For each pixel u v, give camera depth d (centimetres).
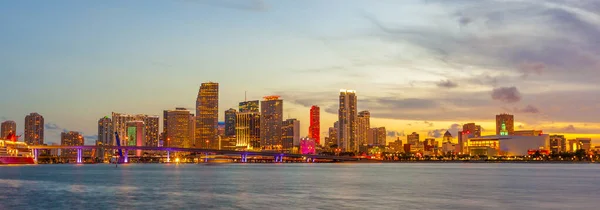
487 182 18762
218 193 13762
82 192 14150
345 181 19312
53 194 13525
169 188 15550
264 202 11525
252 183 18025
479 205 10962
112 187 15975
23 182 18562
